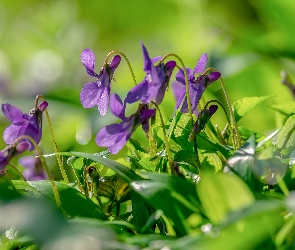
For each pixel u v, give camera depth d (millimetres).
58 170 566
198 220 400
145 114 428
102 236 379
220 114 611
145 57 415
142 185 404
